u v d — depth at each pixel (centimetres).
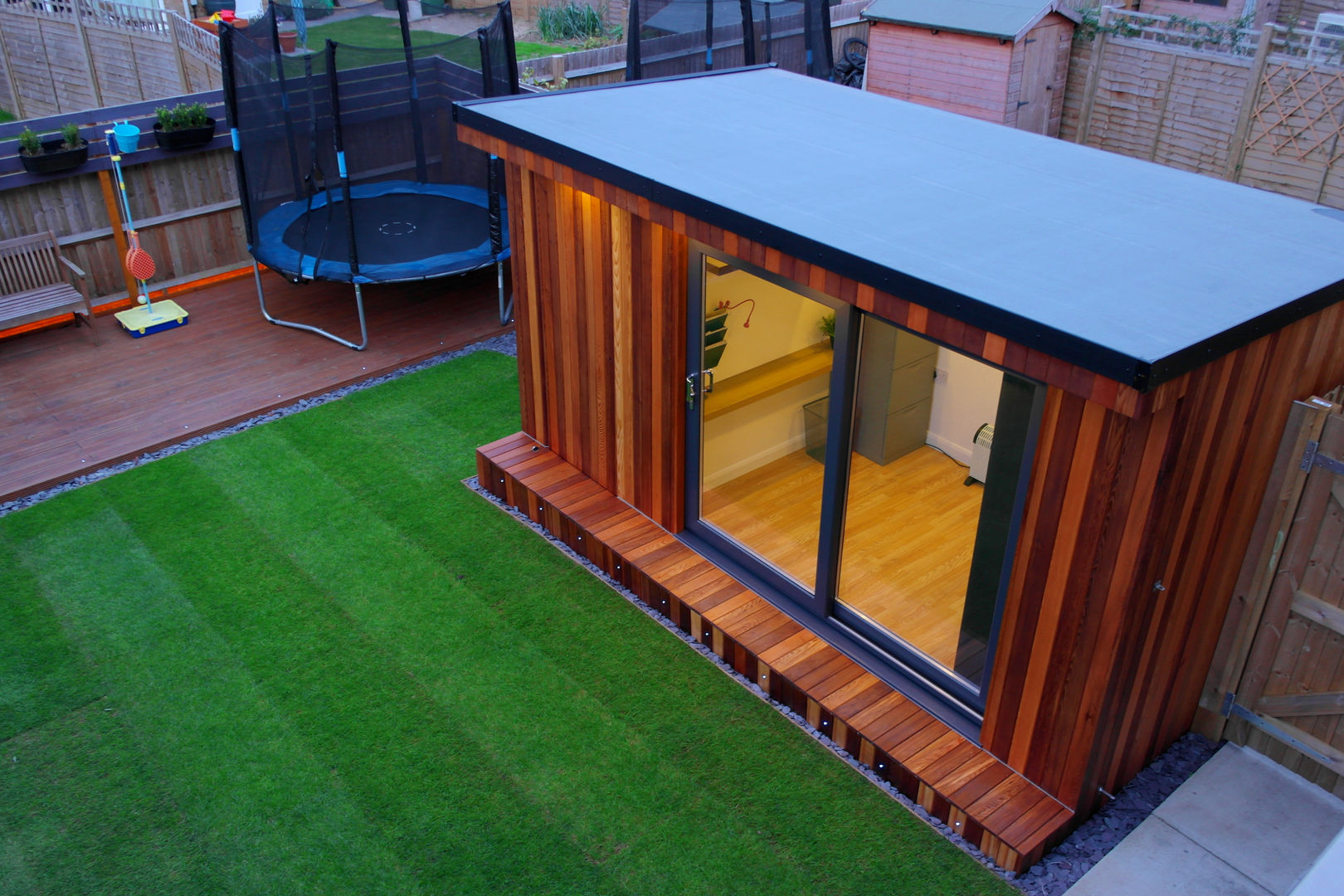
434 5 2180
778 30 1280
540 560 667
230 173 1008
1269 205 520
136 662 588
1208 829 484
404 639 602
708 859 471
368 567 661
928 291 412
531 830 487
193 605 629
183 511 713
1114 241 464
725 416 595
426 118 1073
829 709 520
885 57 1442
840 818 490
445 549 677
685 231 521
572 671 579
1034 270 429
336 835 486
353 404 844
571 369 675
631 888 459
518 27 2178
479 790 507
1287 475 459
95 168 912
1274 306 398
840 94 720
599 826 488
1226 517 452
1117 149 1373
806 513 583
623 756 525
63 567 661
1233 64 1206
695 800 501
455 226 995
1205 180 552
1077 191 530
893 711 520
